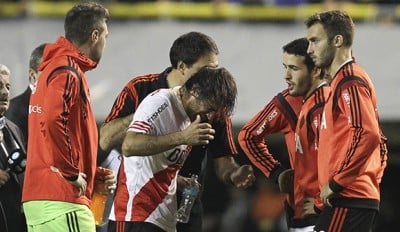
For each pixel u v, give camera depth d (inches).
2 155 843.4
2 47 1792.6
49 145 743.7
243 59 1744.6
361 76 763.4
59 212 756.6
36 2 2006.6
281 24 1953.7
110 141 834.8
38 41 1836.9
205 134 749.3
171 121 772.0
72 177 749.3
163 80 829.8
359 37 1856.5
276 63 1729.8
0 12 1989.4
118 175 813.2
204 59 810.2
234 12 1973.4
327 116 775.7
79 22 774.5
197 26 1937.7
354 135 748.0
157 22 1966.0
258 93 1601.9
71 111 751.1
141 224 792.9
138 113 768.9
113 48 1793.8
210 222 1785.2
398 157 1673.2
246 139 871.1
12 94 1551.4
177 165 799.1
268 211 1723.7
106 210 848.3
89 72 1678.2
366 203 768.3
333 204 773.9
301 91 822.5
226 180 869.8
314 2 1964.8
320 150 784.3
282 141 1620.3
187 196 816.9
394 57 1758.1
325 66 783.7
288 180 855.7
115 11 1973.4
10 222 843.4
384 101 1578.5
